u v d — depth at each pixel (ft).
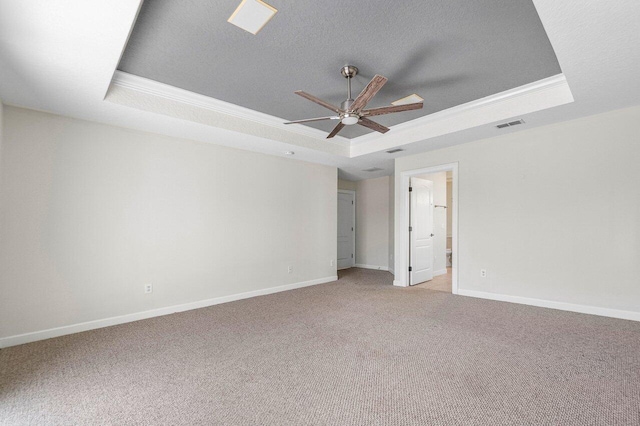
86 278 11.00
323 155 17.16
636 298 10.93
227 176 15.01
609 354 8.40
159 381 7.26
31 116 10.15
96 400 6.49
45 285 10.21
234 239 15.17
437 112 13.29
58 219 10.51
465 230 15.42
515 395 6.53
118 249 11.72
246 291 15.58
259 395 6.66
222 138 13.67
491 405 6.19
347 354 8.66
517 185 13.67
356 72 9.64
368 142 16.99
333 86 10.75
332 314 12.50
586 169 11.92
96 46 6.85
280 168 17.38
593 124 11.75
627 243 11.09
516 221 13.71
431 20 7.23
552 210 12.74
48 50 6.97
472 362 8.09
